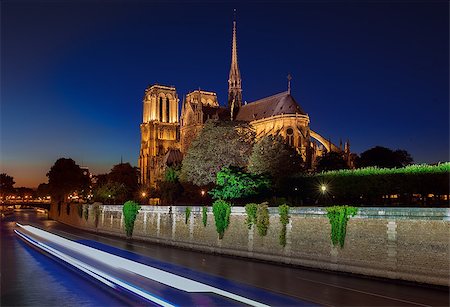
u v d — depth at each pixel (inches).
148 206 3422.7
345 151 5418.3
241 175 3002.0
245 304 1272.1
